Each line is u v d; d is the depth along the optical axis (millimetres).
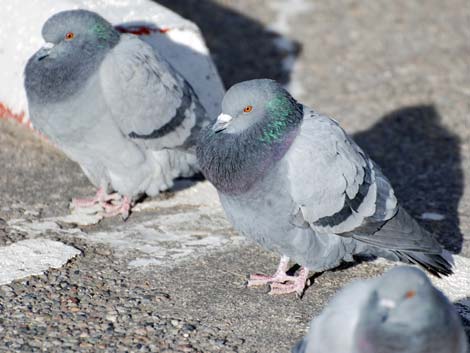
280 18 21031
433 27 20547
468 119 16125
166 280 10562
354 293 7809
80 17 11648
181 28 14312
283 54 19188
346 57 19078
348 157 10117
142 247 11406
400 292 7344
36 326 9367
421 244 10305
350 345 7551
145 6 14508
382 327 7363
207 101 14336
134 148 12008
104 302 9953
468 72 18234
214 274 10781
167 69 12211
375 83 17797
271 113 9906
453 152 14883
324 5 21812
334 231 10188
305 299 10344
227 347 9133
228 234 11922
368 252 10781
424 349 7410
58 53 11648
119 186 12281
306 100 17047
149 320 9609
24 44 14109
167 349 9023
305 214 9992
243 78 18000
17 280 10305
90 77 11609
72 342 9094
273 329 9578
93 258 11000
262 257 11312
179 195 13133
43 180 13328
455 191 13453
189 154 12516
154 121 11930
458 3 21906
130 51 11797
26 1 14297
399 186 13641
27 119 13977
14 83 14219
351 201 10125
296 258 10359
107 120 11742
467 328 9555
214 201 12977
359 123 16016
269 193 9922
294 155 9867
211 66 14445
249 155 9906
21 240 11359
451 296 10336
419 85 17656
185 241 11648
